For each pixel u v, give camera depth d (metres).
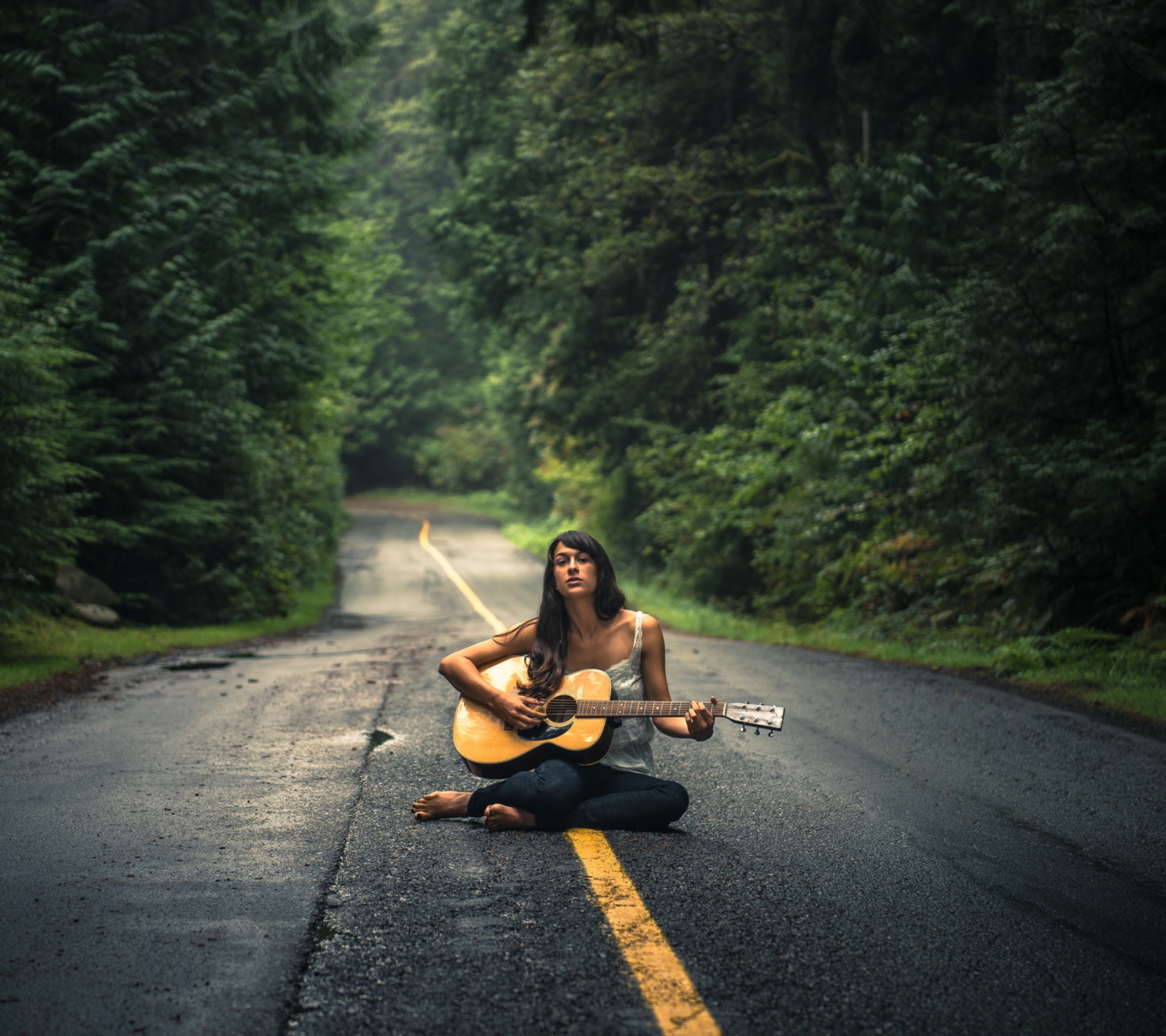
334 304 28.22
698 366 28.08
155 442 17.84
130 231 16.56
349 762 5.87
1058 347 11.77
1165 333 11.38
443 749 6.23
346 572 33.75
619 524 35.59
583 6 18.70
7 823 4.50
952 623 14.85
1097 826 4.76
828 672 10.88
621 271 27.67
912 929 3.34
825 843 4.34
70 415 15.35
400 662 11.61
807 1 18.67
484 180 31.12
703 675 10.49
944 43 17.66
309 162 21.98
